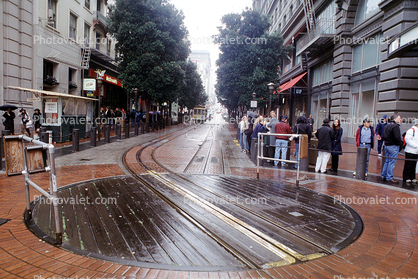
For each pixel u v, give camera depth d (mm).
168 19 23438
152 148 12750
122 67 24484
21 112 14266
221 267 2822
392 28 12539
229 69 22000
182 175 7309
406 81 11914
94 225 3809
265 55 21531
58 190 5500
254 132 10531
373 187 6559
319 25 21281
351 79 17031
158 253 3088
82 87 23797
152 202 4914
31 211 3982
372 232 3830
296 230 3840
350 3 16484
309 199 5375
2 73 15297
